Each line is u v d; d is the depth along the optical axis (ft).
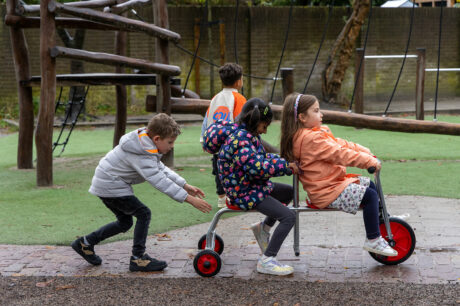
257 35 52.01
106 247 15.14
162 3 25.64
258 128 12.49
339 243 14.99
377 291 11.66
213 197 20.70
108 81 25.23
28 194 21.50
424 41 55.83
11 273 13.32
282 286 12.13
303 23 53.01
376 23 54.19
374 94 55.26
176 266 13.60
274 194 13.44
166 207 19.30
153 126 12.50
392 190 21.13
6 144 35.94
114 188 12.84
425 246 14.48
